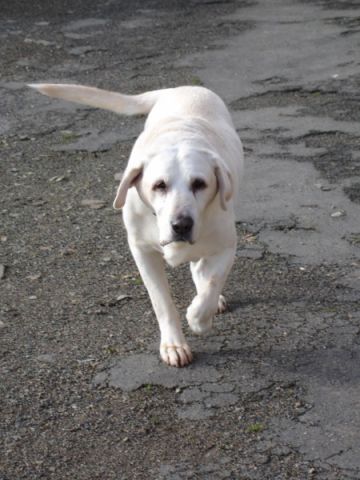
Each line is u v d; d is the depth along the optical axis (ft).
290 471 13.79
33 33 40.55
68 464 14.05
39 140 28.94
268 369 16.53
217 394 15.80
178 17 43.06
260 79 33.76
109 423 15.05
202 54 37.22
